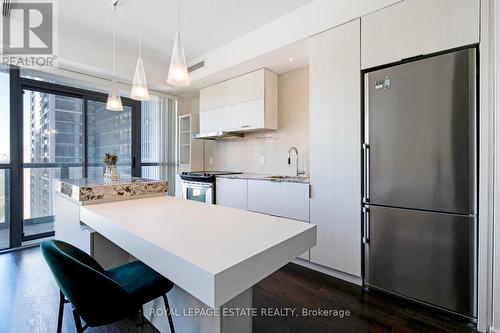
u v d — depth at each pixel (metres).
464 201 1.70
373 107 2.08
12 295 2.09
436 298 1.84
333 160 2.34
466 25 1.68
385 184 2.03
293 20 2.58
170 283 1.30
